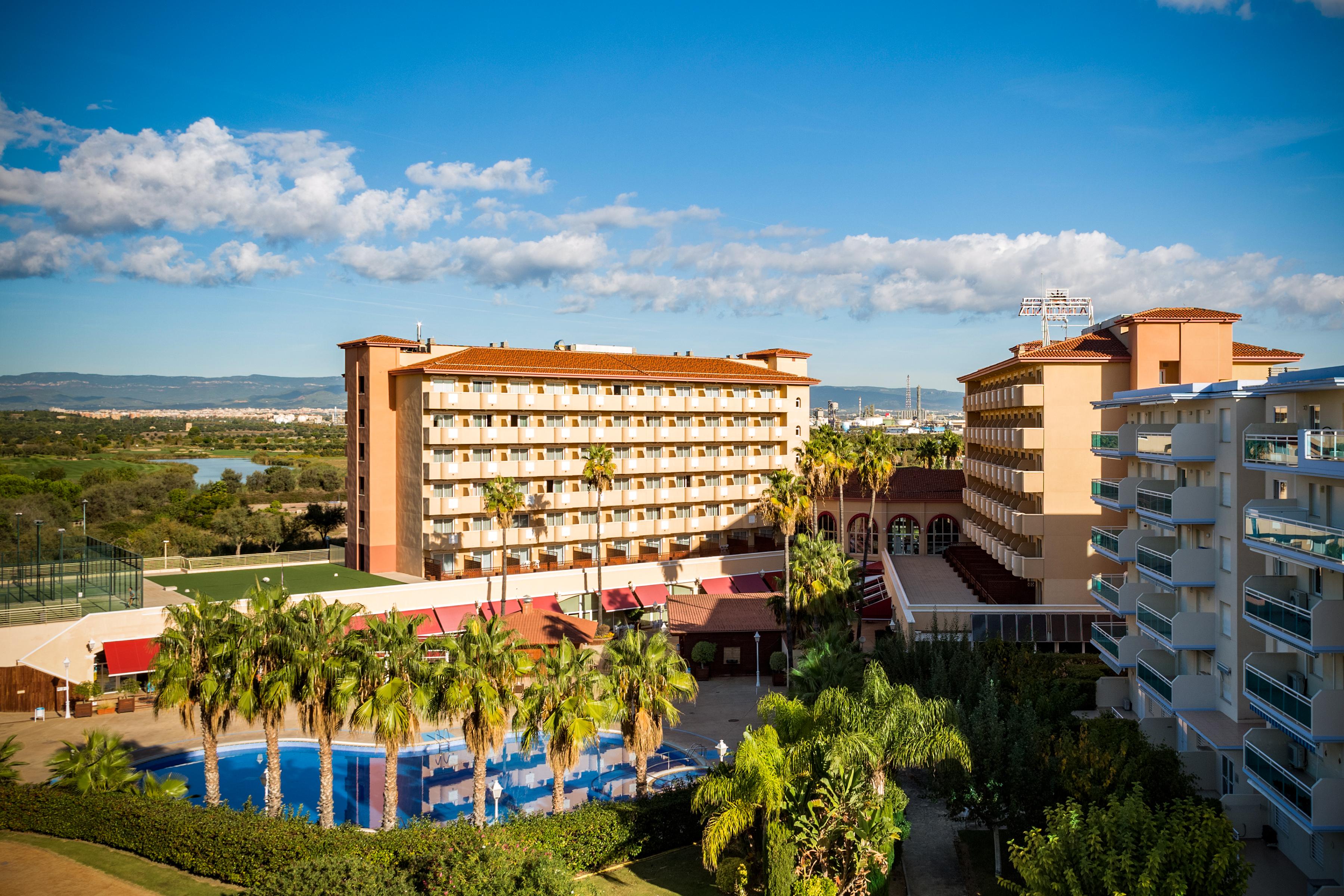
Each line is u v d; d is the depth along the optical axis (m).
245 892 29.67
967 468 89.62
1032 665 50.12
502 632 38.66
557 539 86.50
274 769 39.88
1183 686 39.12
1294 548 30.27
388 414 84.19
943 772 34.69
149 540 105.75
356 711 36.75
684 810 38.97
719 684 67.31
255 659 39.47
